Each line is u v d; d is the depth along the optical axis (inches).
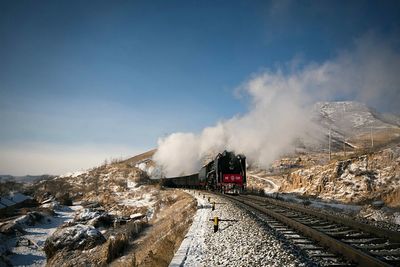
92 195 2903.5
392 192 1017.5
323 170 1514.5
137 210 1895.9
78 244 913.5
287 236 443.5
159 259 418.6
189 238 497.4
